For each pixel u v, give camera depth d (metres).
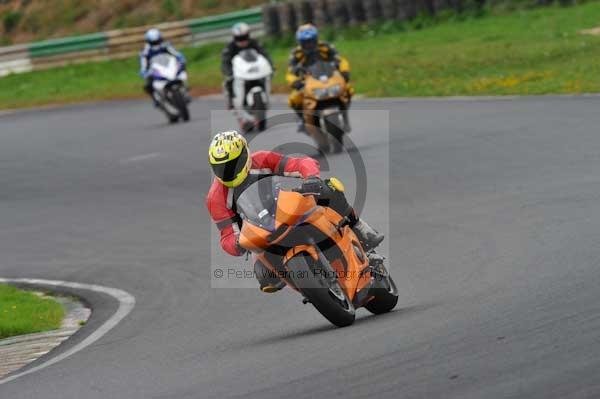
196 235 43.88
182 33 138.25
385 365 20.66
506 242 32.91
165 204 50.91
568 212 35.12
